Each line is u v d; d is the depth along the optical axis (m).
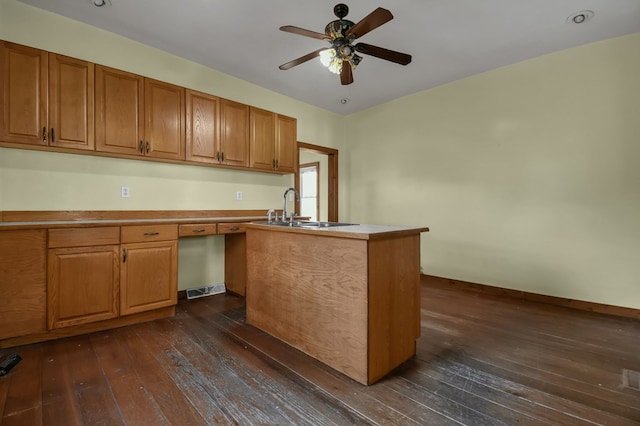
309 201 7.03
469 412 1.48
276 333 2.33
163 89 2.94
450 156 4.01
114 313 2.44
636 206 2.80
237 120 3.52
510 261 3.52
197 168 3.46
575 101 3.09
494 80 3.61
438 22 2.64
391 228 2.03
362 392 1.64
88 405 1.51
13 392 1.60
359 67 3.52
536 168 3.33
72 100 2.45
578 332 2.47
